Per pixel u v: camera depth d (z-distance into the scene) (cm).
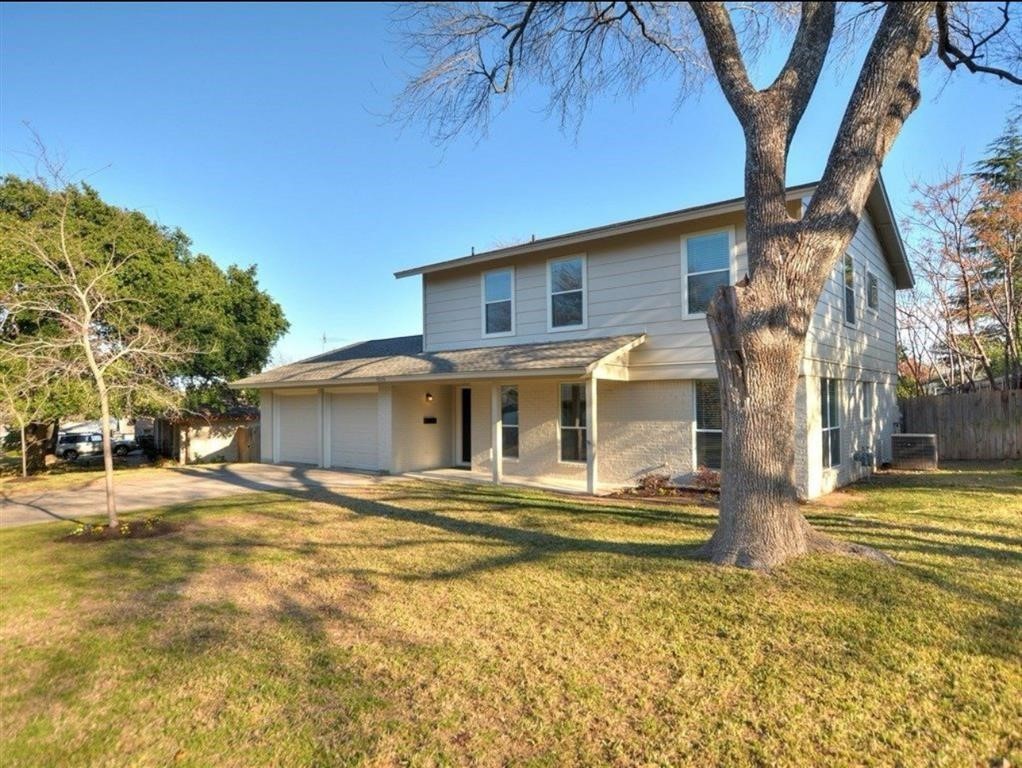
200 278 2025
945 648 370
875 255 1404
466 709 316
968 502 879
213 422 2230
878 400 1413
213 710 320
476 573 555
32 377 796
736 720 299
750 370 540
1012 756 265
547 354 1104
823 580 488
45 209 1202
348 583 538
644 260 1084
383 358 1555
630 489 1059
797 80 559
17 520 908
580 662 367
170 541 717
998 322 1988
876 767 260
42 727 305
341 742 288
